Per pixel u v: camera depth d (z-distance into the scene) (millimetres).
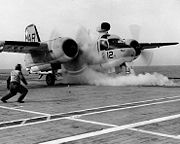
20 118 6949
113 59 17656
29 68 21000
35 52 19391
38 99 11258
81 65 19719
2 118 6984
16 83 10102
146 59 18938
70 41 17844
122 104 9156
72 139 4785
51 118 6879
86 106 8922
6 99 10273
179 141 4551
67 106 9031
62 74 20719
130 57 17391
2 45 16125
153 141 4555
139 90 14094
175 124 5879
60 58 17766
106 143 4480
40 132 5355
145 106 8594
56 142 4613
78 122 6289
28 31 23453
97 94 12602
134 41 18406
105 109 8164
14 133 5316
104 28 18609
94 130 5438
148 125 5801
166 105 8734
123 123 6055
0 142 4676
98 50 18453
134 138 4766
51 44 17969
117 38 18234
